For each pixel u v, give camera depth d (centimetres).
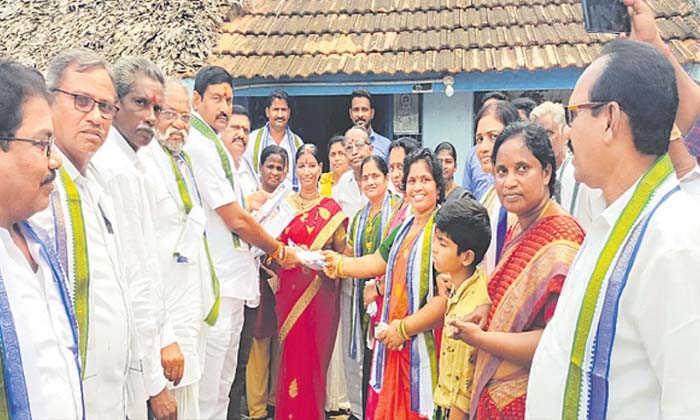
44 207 206
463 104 793
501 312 243
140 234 305
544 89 751
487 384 245
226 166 425
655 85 177
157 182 356
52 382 204
